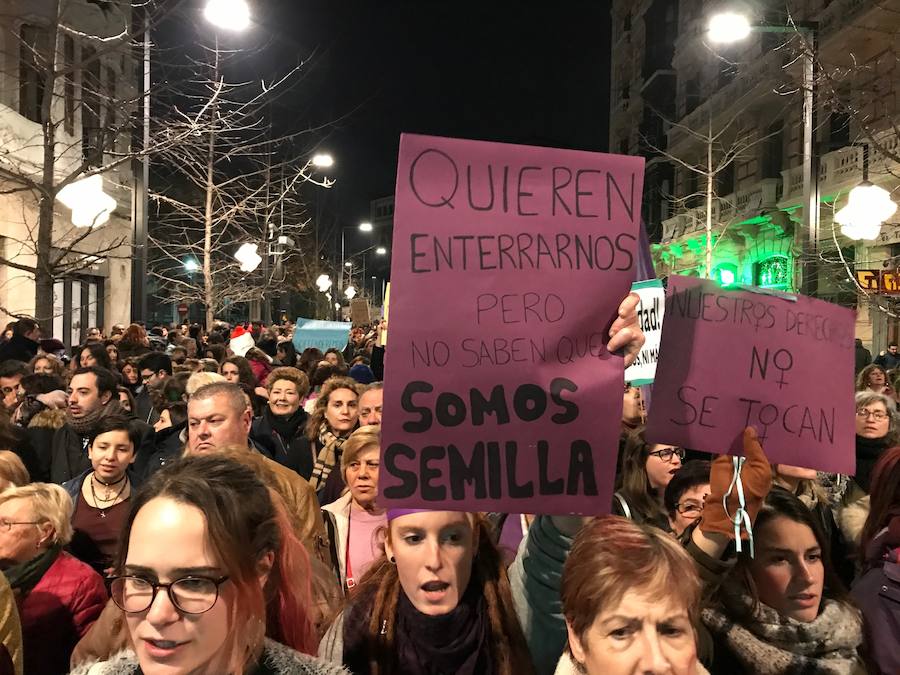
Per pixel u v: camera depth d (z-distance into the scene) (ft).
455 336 7.61
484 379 7.63
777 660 7.88
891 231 59.21
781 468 12.91
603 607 6.69
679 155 116.37
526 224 7.81
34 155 54.75
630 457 12.33
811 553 8.27
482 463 7.58
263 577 6.52
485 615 8.30
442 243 7.66
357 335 70.69
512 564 8.88
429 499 7.48
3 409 18.22
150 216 82.43
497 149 7.82
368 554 12.53
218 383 14.40
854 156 63.93
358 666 8.29
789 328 9.00
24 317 30.42
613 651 6.66
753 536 8.26
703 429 8.65
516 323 7.71
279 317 148.25
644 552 6.77
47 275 29.76
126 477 14.74
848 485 16.16
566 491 7.66
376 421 17.81
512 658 8.16
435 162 7.72
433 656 8.08
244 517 6.20
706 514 8.17
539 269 7.79
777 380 8.87
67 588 11.09
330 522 12.76
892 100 58.03
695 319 8.79
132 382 31.78
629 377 14.01
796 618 8.19
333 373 30.45
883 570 9.42
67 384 24.71
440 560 7.98
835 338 9.21
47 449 19.06
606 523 7.20
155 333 61.31
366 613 8.50
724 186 100.83
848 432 9.14
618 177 7.97
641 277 15.03
